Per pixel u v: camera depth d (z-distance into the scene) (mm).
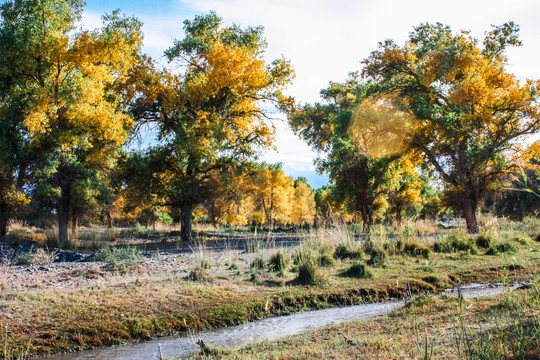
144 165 24219
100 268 10680
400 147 28078
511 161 24156
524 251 12992
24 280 9203
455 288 8867
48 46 19656
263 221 55156
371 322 6020
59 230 20688
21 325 6547
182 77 26312
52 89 19188
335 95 36031
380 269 10680
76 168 20906
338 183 31172
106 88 23578
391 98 27516
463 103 25156
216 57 24047
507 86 24953
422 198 37094
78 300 7641
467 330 4672
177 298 8062
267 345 5469
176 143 24016
